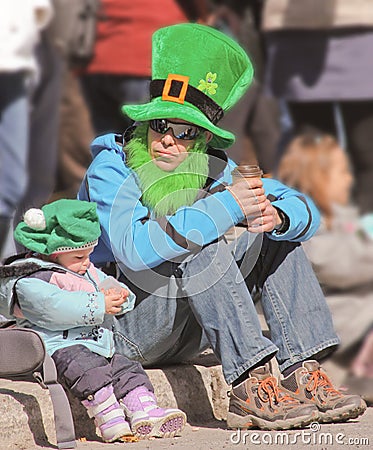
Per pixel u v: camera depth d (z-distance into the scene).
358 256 19.20
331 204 20.22
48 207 13.52
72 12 21.38
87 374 13.23
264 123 21.75
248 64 14.48
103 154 14.43
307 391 14.36
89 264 13.92
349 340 17.91
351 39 20.75
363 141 21.00
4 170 20.70
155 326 14.32
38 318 13.27
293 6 21.06
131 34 21.36
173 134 14.02
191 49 14.17
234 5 21.91
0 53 20.23
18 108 20.67
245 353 13.84
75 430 13.79
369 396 16.31
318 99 21.20
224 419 15.27
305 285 14.45
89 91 22.06
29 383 14.07
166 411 13.69
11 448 13.09
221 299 13.83
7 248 17.36
